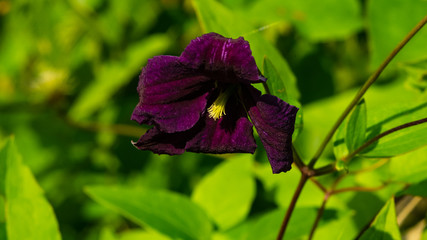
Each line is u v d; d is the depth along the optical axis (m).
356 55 0.69
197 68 0.36
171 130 0.37
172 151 0.37
